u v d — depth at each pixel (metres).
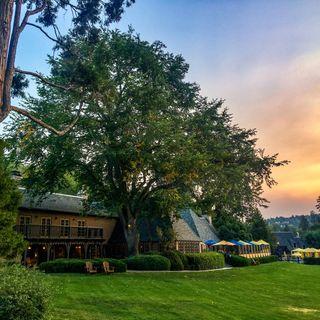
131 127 29.39
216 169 30.58
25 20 14.57
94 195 35.12
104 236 51.28
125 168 30.91
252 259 51.91
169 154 28.66
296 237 113.19
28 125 30.27
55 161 31.89
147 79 29.89
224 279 29.55
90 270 26.38
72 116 29.31
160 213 36.94
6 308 9.69
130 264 30.91
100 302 16.92
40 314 10.40
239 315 17.05
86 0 16.97
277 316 17.48
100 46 19.09
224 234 66.75
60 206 45.94
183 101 33.72
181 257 35.41
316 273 40.59
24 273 11.79
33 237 40.16
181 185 32.00
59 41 17.23
